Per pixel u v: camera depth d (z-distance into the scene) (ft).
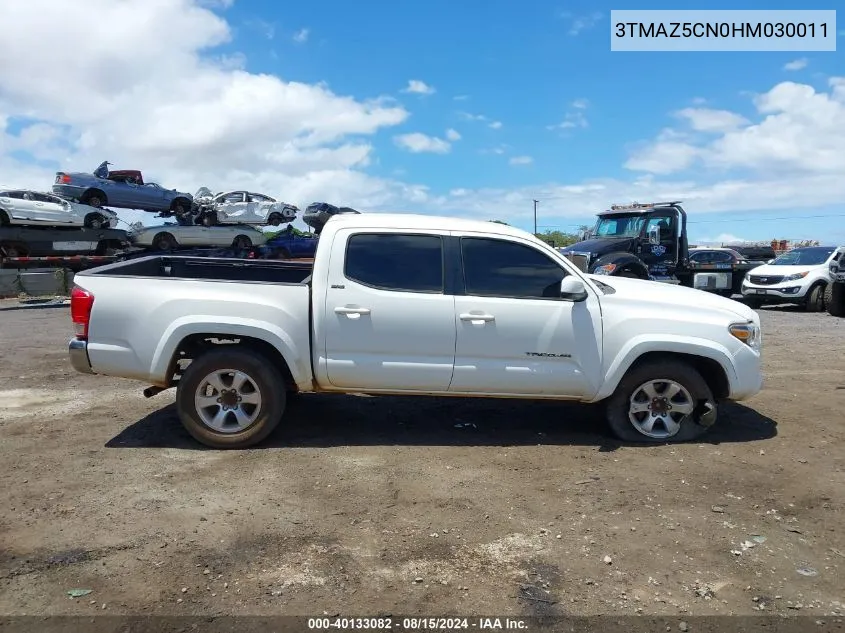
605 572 10.75
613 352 16.92
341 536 11.91
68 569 10.64
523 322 16.61
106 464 15.51
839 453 16.60
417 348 16.55
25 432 18.02
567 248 48.67
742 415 20.13
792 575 10.70
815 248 57.67
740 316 17.48
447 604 9.79
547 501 13.55
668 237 48.65
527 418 19.74
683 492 14.06
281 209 85.30
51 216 65.57
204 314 16.29
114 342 16.34
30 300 64.08
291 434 17.87
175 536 11.82
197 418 16.58
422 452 16.53
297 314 16.46
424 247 16.87
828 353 31.32
